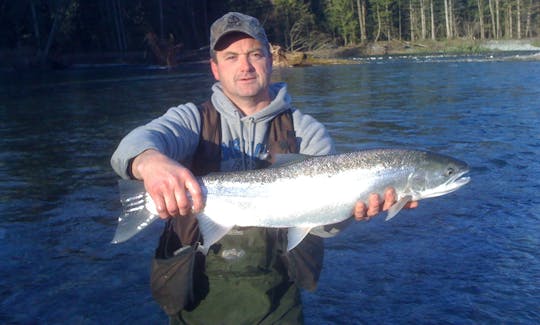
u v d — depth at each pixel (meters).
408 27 36.09
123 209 1.30
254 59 1.47
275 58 16.77
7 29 23.05
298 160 1.44
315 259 1.50
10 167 3.98
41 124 6.11
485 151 4.10
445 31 36.00
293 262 1.45
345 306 1.94
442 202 2.98
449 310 1.89
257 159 1.49
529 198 2.98
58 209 3.00
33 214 2.92
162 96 8.77
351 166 1.46
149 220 1.30
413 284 2.08
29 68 19.16
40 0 22.78
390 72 13.09
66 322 1.88
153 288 1.43
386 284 2.09
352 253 2.38
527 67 13.12
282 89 1.54
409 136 4.73
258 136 1.49
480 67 13.80
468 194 3.09
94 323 1.88
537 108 6.22
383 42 32.25
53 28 21.56
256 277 1.44
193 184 1.19
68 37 24.72
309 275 1.47
